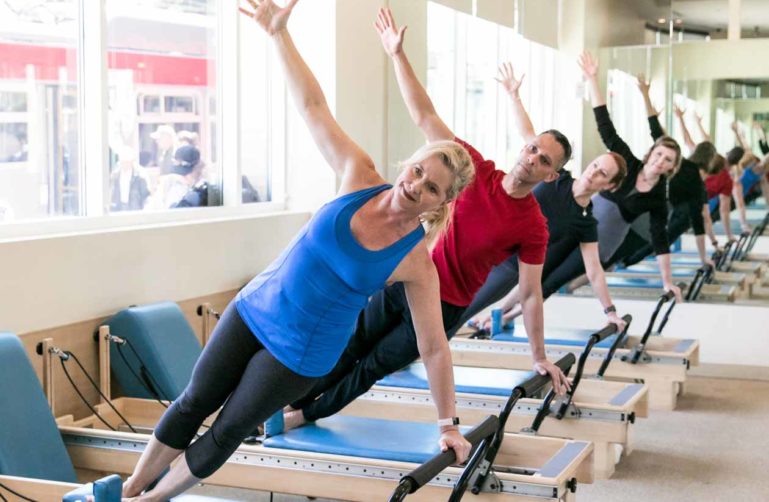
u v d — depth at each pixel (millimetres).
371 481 3602
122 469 3922
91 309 4512
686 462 5000
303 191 6328
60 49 4684
